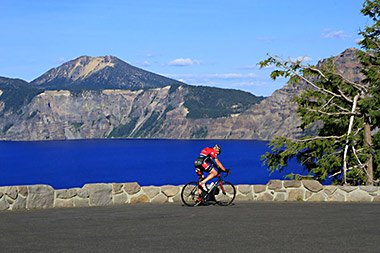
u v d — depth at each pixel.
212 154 13.30
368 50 29.73
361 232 8.56
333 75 29.45
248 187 14.23
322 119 28.72
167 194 13.91
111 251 6.96
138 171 180.50
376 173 28.44
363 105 26.69
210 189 13.18
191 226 9.35
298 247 7.21
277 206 12.92
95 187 13.21
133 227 9.25
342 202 13.96
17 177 163.25
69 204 12.87
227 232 8.60
